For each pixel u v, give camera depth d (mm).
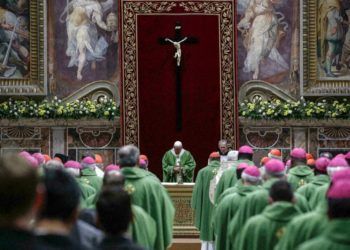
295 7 38219
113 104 37531
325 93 37750
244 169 17203
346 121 37531
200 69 37656
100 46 37969
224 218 17109
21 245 6570
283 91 38250
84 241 9898
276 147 38000
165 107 37531
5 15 37375
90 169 20984
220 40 37719
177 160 33875
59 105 37344
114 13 38031
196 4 37625
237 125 37531
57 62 37812
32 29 37469
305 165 19844
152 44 37531
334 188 8812
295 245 11172
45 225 7875
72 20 37812
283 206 12961
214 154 27891
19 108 36938
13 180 6574
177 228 28844
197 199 27625
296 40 38219
